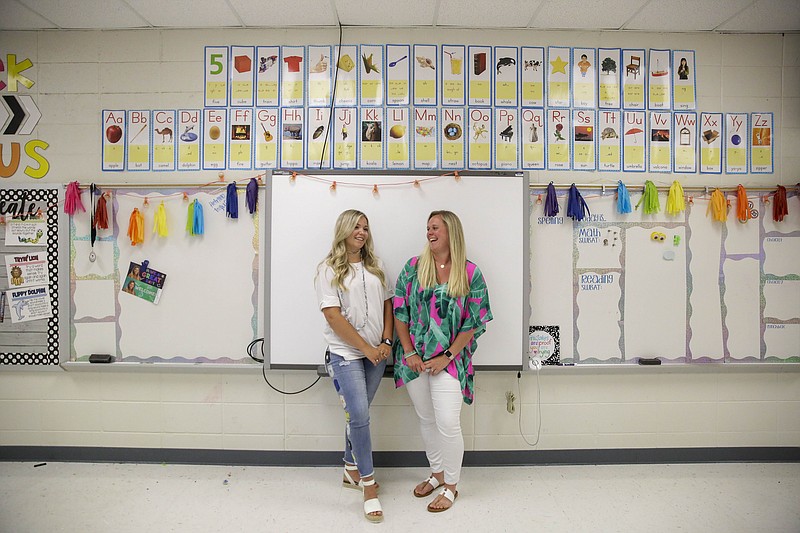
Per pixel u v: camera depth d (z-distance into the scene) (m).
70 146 2.73
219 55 2.71
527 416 2.74
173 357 2.70
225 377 2.73
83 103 2.72
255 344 2.69
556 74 2.71
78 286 2.70
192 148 2.71
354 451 2.24
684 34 2.74
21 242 2.70
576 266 2.70
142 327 2.70
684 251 2.72
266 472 2.65
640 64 2.73
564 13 2.55
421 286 2.29
